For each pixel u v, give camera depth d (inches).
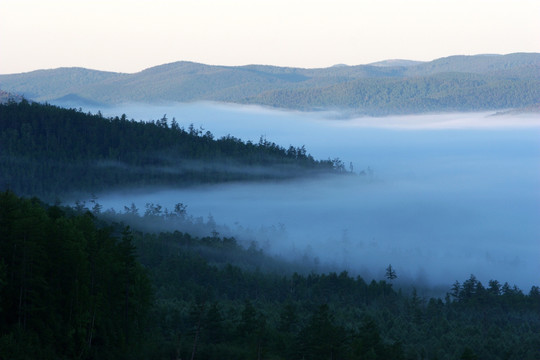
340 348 6220.5
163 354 5792.3
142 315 5984.3
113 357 5241.1
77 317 4965.6
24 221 4709.6
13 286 4697.3
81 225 5703.7
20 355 4439.0
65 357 4805.6
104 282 5477.4
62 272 5059.1
